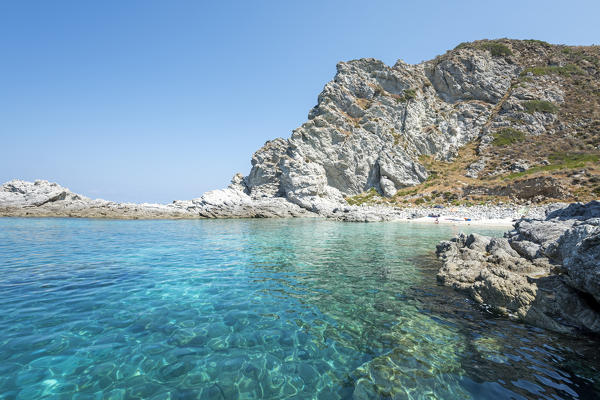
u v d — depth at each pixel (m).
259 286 10.06
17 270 11.61
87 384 4.66
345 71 81.75
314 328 6.88
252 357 5.58
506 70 90.19
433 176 65.75
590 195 41.34
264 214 49.22
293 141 64.12
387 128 70.81
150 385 4.68
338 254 16.33
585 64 92.50
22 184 46.78
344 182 66.25
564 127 70.94
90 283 9.98
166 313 7.54
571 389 4.78
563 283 7.76
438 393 4.63
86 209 43.25
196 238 22.67
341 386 4.79
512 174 56.69
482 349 6.01
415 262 14.30
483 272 9.54
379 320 7.40
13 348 5.63
